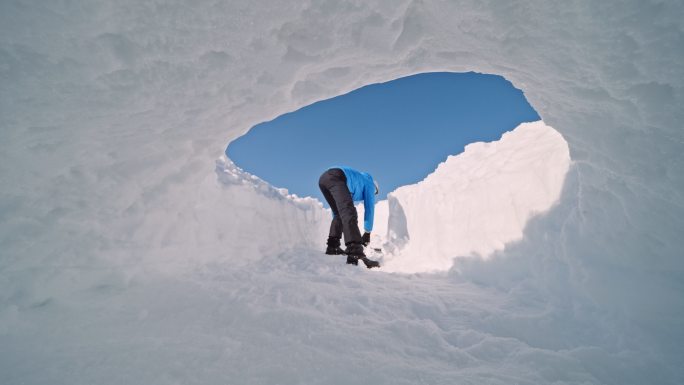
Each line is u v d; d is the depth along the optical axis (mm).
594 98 1256
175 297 1640
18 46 940
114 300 1564
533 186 2400
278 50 1204
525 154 2748
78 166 1413
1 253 1295
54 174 1348
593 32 1009
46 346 1110
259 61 1241
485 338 1329
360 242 2859
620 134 1304
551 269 1906
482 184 2898
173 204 2070
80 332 1227
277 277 2199
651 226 1400
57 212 1443
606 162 1442
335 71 1396
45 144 1237
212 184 2680
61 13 887
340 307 1629
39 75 1021
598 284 1557
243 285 1904
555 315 1557
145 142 1558
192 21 1019
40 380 911
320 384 935
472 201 2965
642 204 1394
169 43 1076
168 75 1197
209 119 1566
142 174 1715
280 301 1634
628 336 1281
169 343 1143
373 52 1282
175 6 961
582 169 1633
